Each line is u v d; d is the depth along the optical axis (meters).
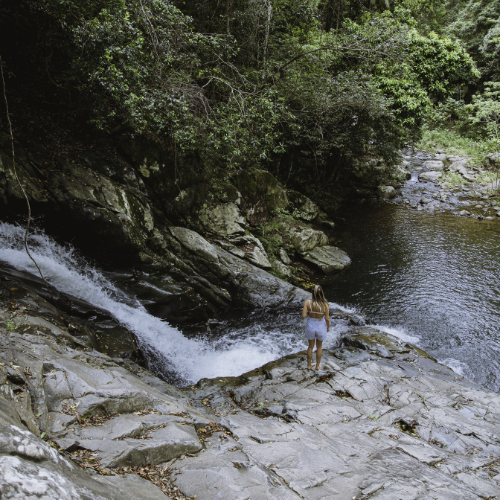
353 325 9.52
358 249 14.52
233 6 12.12
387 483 3.89
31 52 8.49
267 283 10.66
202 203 11.36
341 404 5.99
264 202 13.77
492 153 23.88
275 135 11.77
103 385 4.37
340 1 18.05
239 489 3.24
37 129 8.58
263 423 5.14
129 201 9.08
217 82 10.83
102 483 2.63
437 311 10.28
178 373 7.71
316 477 3.81
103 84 7.09
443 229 16.16
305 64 13.53
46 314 5.97
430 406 6.15
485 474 4.52
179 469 3.47
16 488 1.91
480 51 32.41
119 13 7.15
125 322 8.02
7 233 7.39
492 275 12.12
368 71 15.70
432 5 26.22
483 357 8.41
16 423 2.64
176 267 9.75
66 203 7.92
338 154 18.09
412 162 27.47
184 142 9.46
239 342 8.97
